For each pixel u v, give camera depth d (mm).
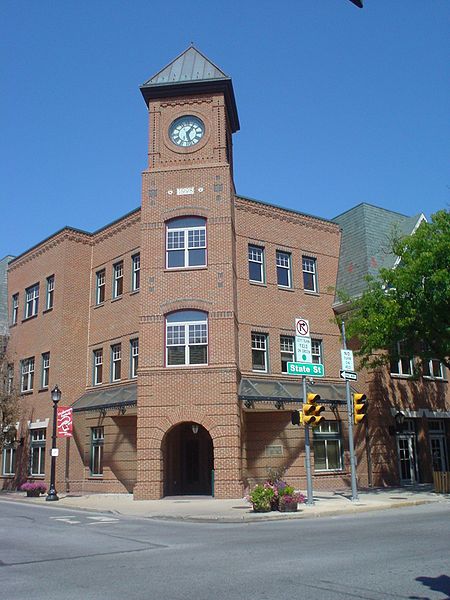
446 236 23125
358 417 21328
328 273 32094
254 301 28812
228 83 28203
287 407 27438
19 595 7891
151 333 25812
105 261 32719
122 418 28859
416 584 8117
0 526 16344
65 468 30016
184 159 27844
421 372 29484
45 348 33312
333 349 30922
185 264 26469
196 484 26906
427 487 27641
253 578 8750
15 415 33500
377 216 32938
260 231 29984
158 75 28984
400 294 24000
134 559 10680
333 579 8531
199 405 24750
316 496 23453
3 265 43094
